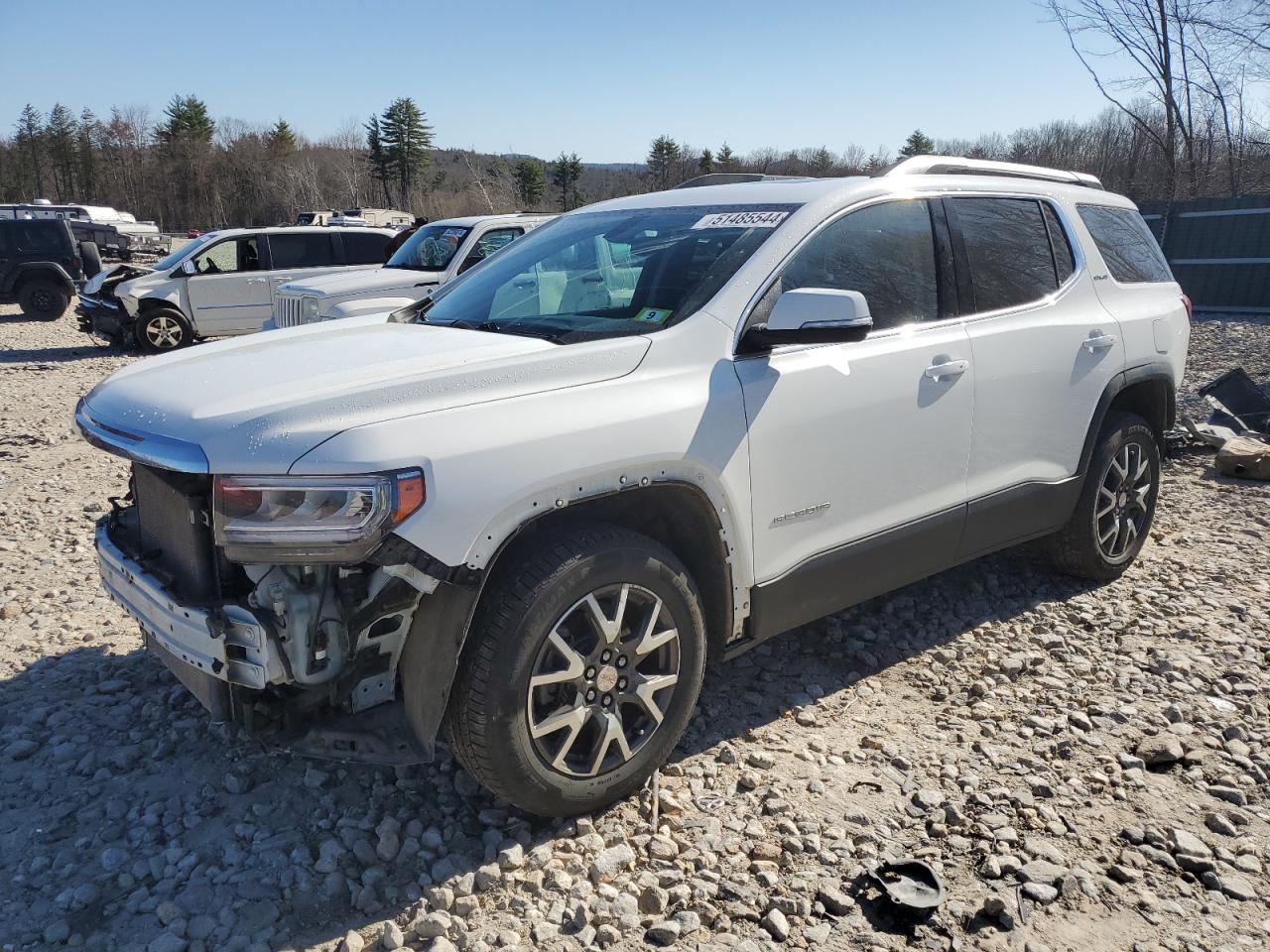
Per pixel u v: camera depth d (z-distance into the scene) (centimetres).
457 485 253
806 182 380
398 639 275
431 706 266
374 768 326
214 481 248
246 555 244
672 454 292
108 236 3012
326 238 1595
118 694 381
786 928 253
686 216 377
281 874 275
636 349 302
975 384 385
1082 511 455
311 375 280
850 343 347
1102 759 331
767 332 313
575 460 272
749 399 314
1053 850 283
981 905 262
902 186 385
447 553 252
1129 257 487
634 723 307
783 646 417
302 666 257
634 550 287
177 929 253
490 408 267
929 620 444
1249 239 1550
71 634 438
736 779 321
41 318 1977
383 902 265
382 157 9719
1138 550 496
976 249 405
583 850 285
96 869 279
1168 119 1870
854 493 350
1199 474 695
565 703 283
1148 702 370
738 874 274
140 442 261
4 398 1122
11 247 1945
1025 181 447
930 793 310
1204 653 409
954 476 385
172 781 321
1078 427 435
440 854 284
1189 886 270
